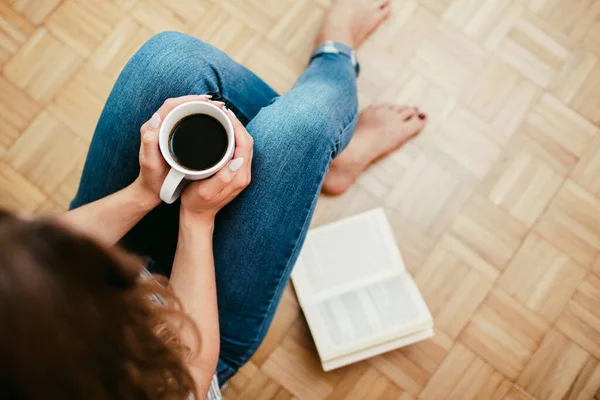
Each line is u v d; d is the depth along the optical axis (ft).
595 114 3.95
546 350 3.72
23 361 0.97
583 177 3.88
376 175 3.89
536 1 4.03
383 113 3.84
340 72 3.15
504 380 3.69
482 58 4.00
